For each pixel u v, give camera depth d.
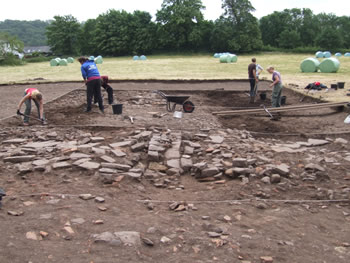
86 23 84.69
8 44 48.22
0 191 4.16
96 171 5.70
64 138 8.00
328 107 11.91
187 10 72.38
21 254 3.09
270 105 13.73
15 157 6.25
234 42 70.50
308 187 5.56
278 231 4.03
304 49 70.62
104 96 15.41
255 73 13.90
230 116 11.39
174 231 3.79
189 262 3.17
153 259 3.19
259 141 8.27
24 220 3.83
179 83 21.11
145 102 13.79
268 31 88.69
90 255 3.16
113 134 8.34
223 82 21.23
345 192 5.34
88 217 4.02
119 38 75.62
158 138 7.54
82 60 10.95
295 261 3.37
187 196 5.12
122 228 3.78
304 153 7.35
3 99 14.62
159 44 76.88
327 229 4.22
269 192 5.30
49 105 12.91
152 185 5.54
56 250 3.22
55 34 81.50
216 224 4.09
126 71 30.64
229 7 73.25
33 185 5.11
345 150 7.70
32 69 37.47
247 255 3.39
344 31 85.50
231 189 5.36
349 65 33.94
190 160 6.50
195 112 11.88
